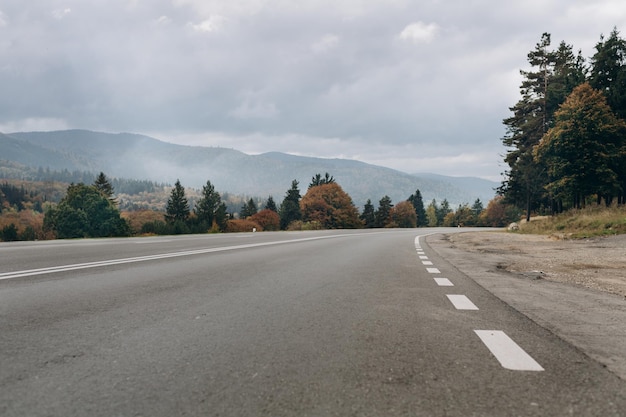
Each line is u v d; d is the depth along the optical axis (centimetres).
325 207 10269
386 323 409
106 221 8581
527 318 441
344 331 376
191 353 305
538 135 5853
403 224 14688
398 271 871
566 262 1112
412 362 290
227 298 537
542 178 6000
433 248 1733
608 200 4503
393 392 236
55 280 688
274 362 287
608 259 1177
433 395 232
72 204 8650
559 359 300
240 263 999
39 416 203
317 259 1129
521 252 1483
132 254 1225
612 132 4069
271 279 722
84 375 258
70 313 440
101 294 559
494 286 678
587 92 4197
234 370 270
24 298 525
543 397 230
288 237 2673
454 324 409
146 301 512
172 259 1086
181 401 221
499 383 251
